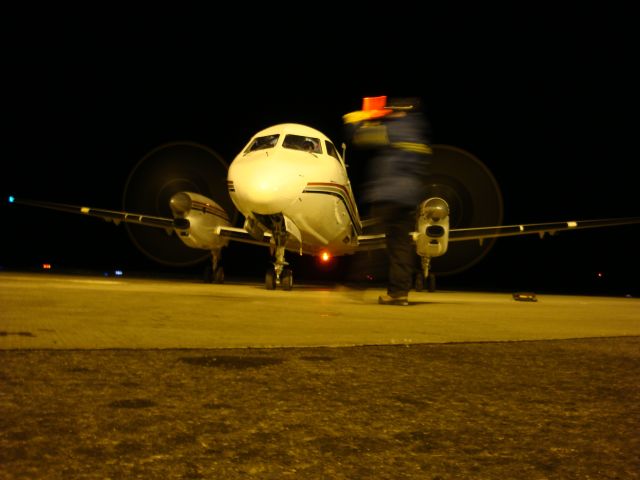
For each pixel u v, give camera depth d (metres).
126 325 5.43
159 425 2.53
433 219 15.69
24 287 10.04
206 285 16.03
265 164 13.22
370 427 2.60
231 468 2.09
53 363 3.66
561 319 7.49
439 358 4.26
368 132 8.67
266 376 3.51
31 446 2.23
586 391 3.31
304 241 15.45
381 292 14.13
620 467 2.17
